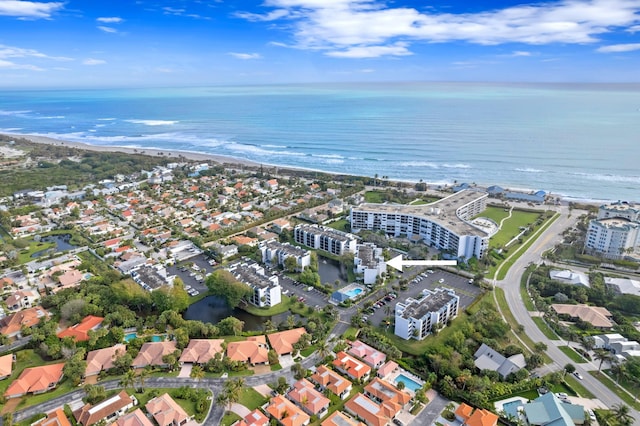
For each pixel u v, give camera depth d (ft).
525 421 469.98
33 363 589.73
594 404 500.33
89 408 486.38
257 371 569.64
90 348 608.19
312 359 595.88
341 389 522.06
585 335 635.25
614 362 559.38
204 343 604.90
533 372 557.74
